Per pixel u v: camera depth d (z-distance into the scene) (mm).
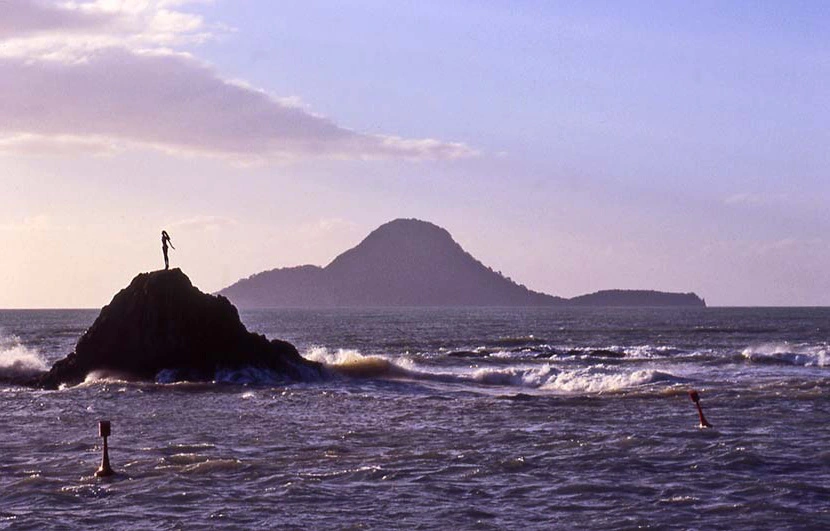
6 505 21750
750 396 40531
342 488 23078
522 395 42844
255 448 28672
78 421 34938
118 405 40000
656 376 49688
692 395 32625
